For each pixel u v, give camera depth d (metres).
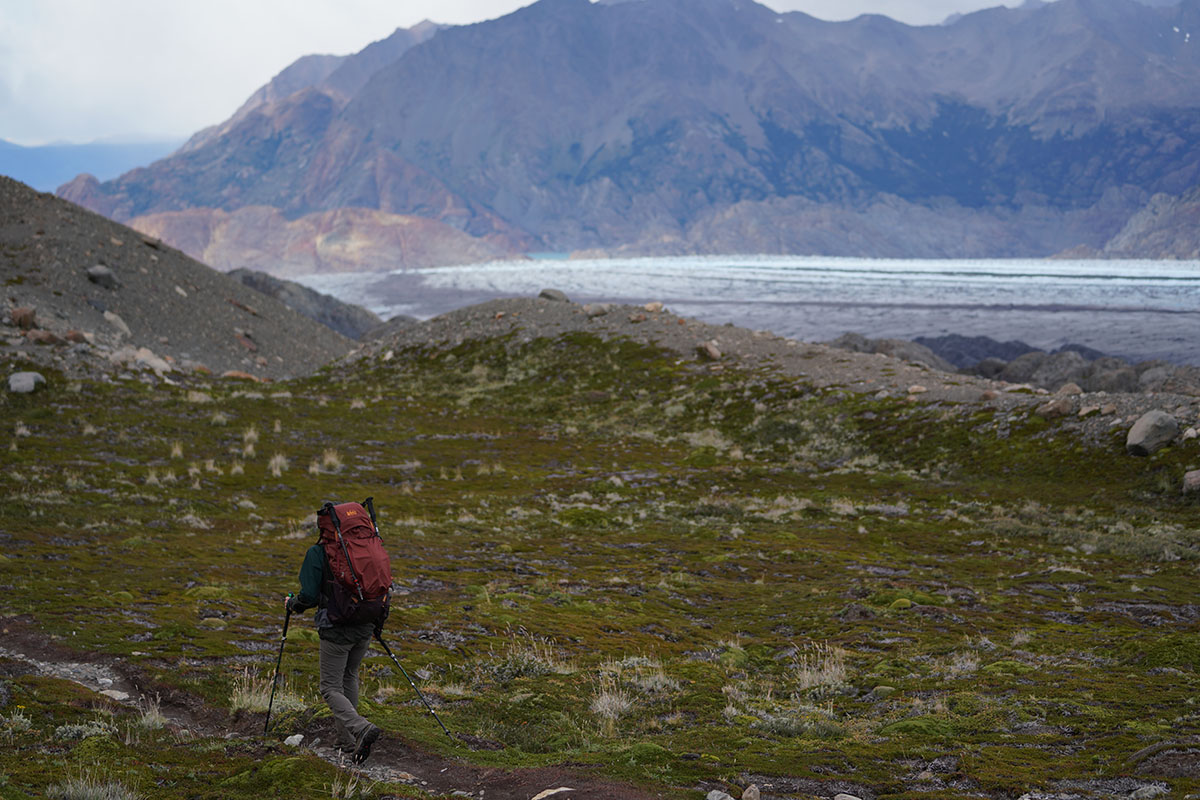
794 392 41.25
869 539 22.22
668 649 11.45
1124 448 27.94
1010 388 37.75
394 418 42.06
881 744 6.95
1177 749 5.89
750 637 12.73
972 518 24.67
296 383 53.25
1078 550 20.55
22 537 15.87
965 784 5.75
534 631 11.69
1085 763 6.07
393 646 10.16
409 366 55.81
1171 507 24.06
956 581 17.03
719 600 15.55
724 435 38.12
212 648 9.26
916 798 5.45
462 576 16.00
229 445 31.78
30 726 6.48
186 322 64.75
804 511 26.14
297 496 24.77
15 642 9.03
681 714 8.17
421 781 5.97
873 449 33.66
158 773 5.70
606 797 5.45
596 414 43.12
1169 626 12.88
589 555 19.48
